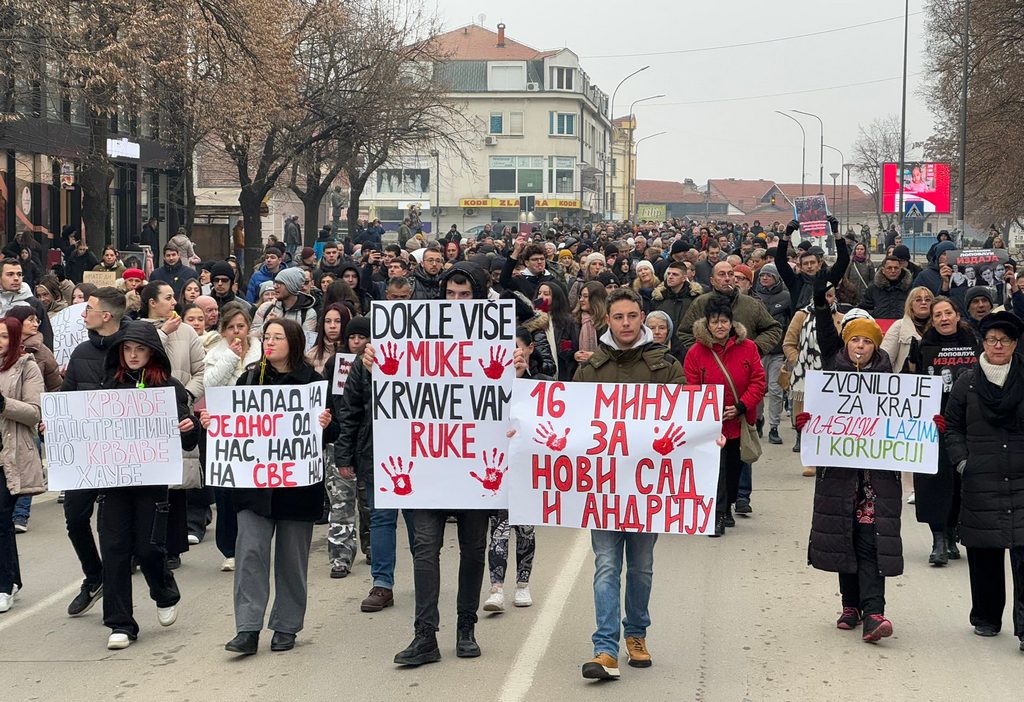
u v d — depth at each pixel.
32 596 8.88
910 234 69.19
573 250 26.02
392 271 15.50
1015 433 7.34
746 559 9.72
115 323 8.86
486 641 7.52
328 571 9.56
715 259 25.23
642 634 7.04
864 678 6.78
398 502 7.14
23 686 6.80
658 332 11.20
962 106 41.12
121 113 32.75
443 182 103.81
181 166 33.03
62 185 28.80
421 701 6.39
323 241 36.78
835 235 8.27
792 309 14.81
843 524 7.45
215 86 27.67
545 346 9.00
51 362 10.52
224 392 7.34
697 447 6.88
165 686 6.75
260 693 6.59
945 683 6.70
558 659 7.14
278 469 7.30
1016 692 6.56
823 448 7.55
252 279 16.69
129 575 7.60
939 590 8.84
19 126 27.83
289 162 36.38
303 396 7.35
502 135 103.12
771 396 15.29
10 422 8.55
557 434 6.98
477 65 103.62
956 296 16.12
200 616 8.27
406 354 7.21
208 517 11.08
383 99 37.97
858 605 7.77
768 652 7.28
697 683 6.68
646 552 7.02
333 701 6.42
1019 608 7.30
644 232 54.94
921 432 7.42
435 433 7.16
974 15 43.25
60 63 21.08
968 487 7.41
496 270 14.89
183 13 23.86
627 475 6.92
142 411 7.54
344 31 36.41
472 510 7.22
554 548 10.20
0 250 24.03
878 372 7.55
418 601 7.07
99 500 7.63
